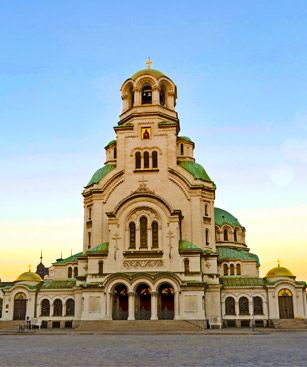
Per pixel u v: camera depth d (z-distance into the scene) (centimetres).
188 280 7769
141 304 7956
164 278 7644
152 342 4572
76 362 2772
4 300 8756
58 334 6347
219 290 8175
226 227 10319
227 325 8250
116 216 8212
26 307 8656
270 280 8519
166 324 7156
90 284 7812
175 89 9800
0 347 4053
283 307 8169
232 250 9812
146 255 7975
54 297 8700
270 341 4650
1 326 8356
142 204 8212
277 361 2766
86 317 7675
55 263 9625
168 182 8775
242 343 4366
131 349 3706
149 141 9019
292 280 8319
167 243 7994
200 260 7925
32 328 8269
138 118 9175
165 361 2783
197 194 8669
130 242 8131
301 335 5775
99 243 8675
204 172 9375
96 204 8862
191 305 7544
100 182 8956
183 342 4541
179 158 9744
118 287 8044
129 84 9662
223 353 3303
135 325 7212
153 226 8169
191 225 8544
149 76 9469
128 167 8919
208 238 8762
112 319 7675
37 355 3241
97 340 4994
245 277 8912
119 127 9125
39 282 9031
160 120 9219
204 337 5422
